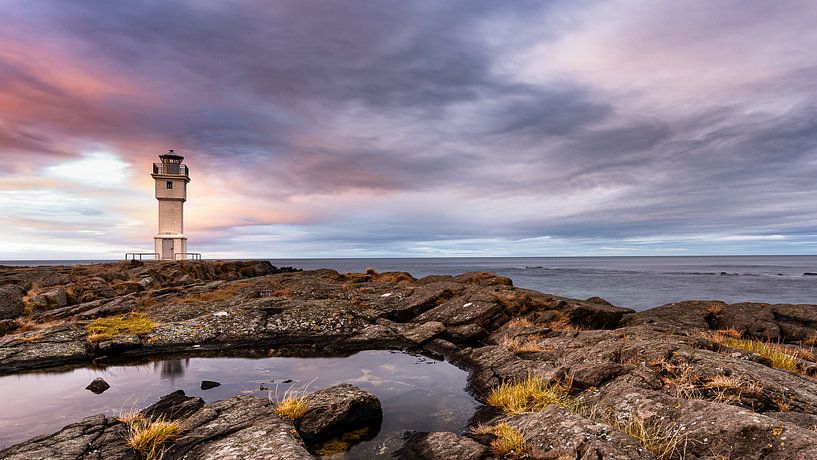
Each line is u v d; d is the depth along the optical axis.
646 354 10.96
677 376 9.80
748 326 18.14
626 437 6.64
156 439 7.73
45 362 14.78
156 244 58.47
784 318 18.55
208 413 9.05
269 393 11.84
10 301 23.72
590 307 20.66
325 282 29.48
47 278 31.53
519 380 11.79
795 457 5.62
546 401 9.81
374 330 18.75
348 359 15.69
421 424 9.67
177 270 40.44
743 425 6.48
